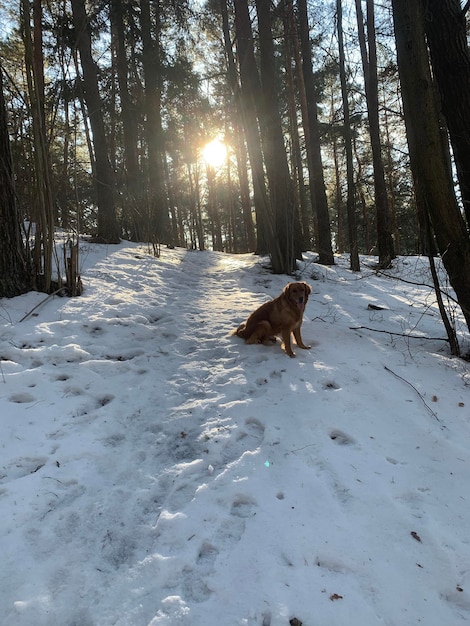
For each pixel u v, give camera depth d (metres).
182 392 4.36
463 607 2.16
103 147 11.58
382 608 2.13
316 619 2.06
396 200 22.48
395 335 5.98
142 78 17.84
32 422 3.54
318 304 7.98
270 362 5.04
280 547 2.47
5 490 2.77
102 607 2.09
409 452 3.36
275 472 3.12
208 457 3.29
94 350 5.01
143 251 11.47
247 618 2.05
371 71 12.62
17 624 1.96
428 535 2.56
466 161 4.83
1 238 5.75
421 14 4.55
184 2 13.59
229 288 9.15
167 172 23.47
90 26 11.78
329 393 4.24
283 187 10.30
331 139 17.78
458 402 4.08
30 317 5.46
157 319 6.59
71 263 6.45
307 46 12.13
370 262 13.72
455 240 4.80
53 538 2.49
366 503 2.82
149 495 2.89
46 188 6.02
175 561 2.35
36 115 5.66
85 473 3.04
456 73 4.63
